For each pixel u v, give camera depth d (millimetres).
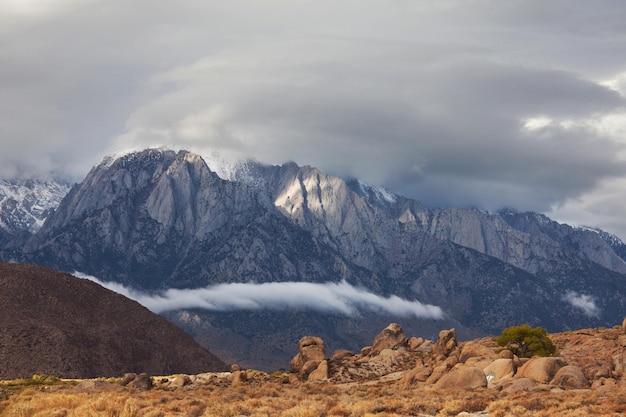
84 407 63062
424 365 105500
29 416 65125
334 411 59438
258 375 109125
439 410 62875
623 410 59938
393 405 62719
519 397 68875
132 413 60781
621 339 102938
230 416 59875
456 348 109562
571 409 60312
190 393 83562
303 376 107875
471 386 80312
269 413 60375
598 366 82000
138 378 98562
